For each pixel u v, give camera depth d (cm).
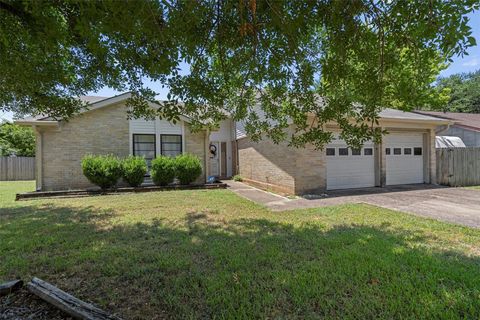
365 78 342
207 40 313
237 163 1578
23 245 428
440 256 369
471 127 1560
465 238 445
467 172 1141
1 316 246
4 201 851
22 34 366
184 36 286
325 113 419
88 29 245
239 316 240
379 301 260
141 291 289
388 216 605
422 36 240
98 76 480
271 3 266
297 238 456
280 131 533
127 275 324
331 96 407
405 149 1161
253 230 510
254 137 583
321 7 270
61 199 877
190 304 262
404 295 269
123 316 245
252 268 338
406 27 261
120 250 404
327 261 355
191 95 390
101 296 281
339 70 330
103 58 395
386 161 1120
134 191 1052
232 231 504
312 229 511
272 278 311
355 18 273
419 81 354
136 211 684
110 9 226
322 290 281
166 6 237
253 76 397
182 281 306
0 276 327
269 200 860
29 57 429
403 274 314
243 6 273
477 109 2734
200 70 374
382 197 866
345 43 299
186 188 1136
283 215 636
